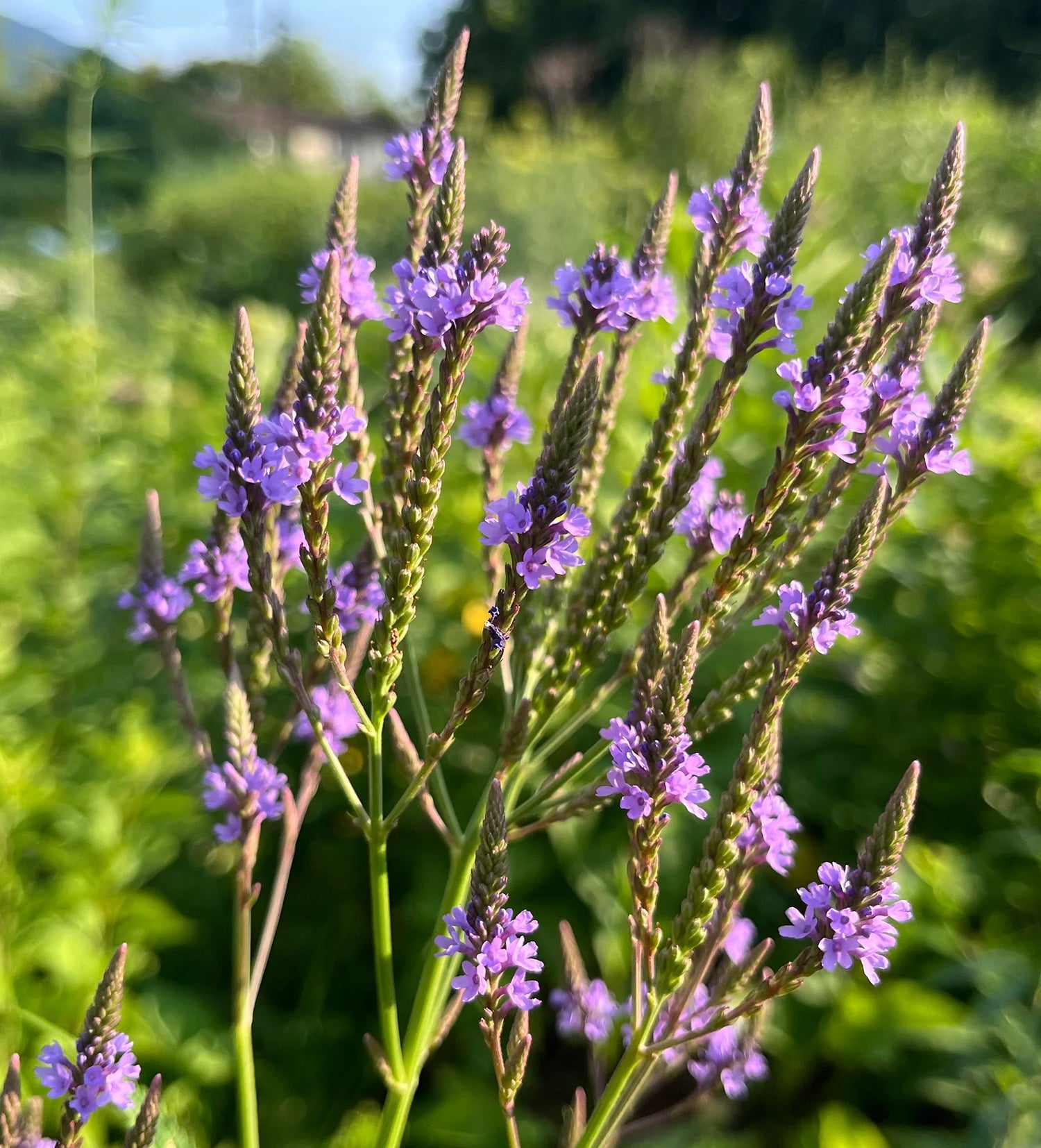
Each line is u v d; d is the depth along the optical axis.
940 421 0.15
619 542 0.16
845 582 0.14
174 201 2.05
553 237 1.39
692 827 0.34
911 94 1.69
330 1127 0.33
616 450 0.40
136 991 0.31
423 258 0.15
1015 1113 0.26
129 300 1.17
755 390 0.41
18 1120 0.13
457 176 0.15
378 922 0.16
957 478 0.44
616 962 0.32
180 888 0.38
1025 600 0.39
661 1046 0.15
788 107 1.69
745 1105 0.33
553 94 2.71
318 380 0.14
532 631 0.18
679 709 0.13
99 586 0.47
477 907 0.13
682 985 0.15
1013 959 0.28
